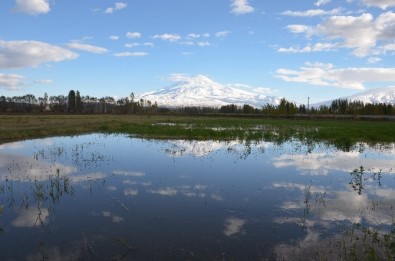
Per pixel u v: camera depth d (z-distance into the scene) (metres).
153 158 23.11
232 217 11.16
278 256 8.46
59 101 158.38
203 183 15.88
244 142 34.44
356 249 8.81
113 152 25.89
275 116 125.56
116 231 9.91
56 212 11.50
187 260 8.23
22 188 14.58
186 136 39.72
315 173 18.56
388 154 26.94
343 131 50.56
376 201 13.18
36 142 32.56
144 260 8.21
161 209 11.91
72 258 8.27
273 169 19.56
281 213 11.63
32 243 9.10
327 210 12.00
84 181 15.96
